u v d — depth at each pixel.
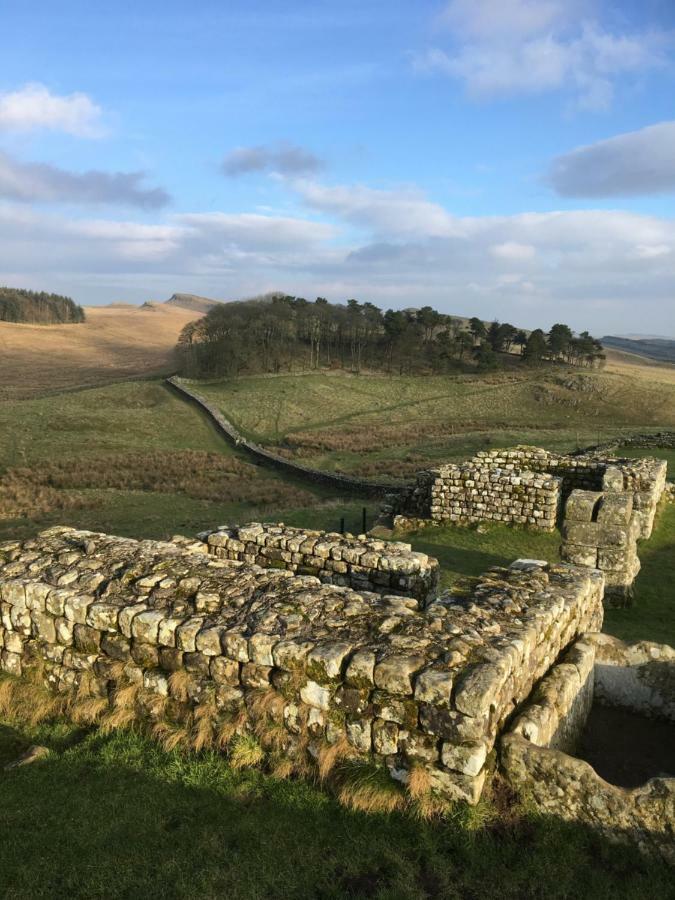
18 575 7.59
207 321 126.06
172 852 4.74
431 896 4.29
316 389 92.06
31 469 44.88
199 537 11.12
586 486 19.22
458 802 4.86
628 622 10.95
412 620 5.94
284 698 5.61
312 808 5.10
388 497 20.70
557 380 96.19
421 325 137.50
